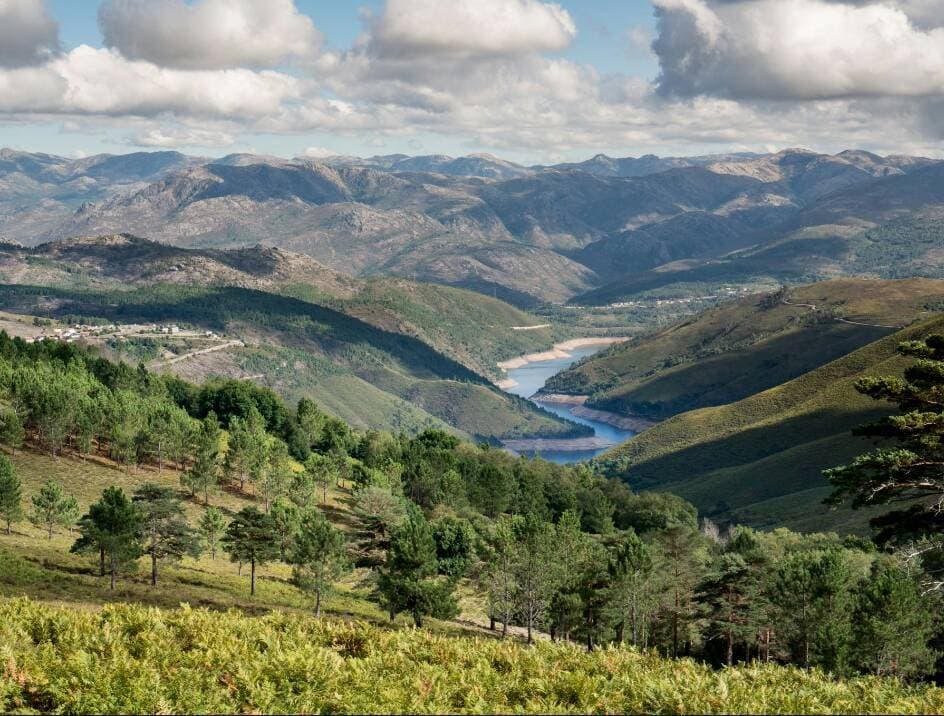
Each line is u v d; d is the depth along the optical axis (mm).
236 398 191750
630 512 179625
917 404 36219
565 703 22281
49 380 147875
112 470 128750
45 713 20266
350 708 20781
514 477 185000
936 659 64375
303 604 82625
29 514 99562
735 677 24469
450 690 22234
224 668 22594
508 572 81750
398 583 77438
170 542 81375
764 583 74250
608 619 81688
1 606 27016
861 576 85875
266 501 129250
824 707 21469
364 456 187875
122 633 24766
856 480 35469
